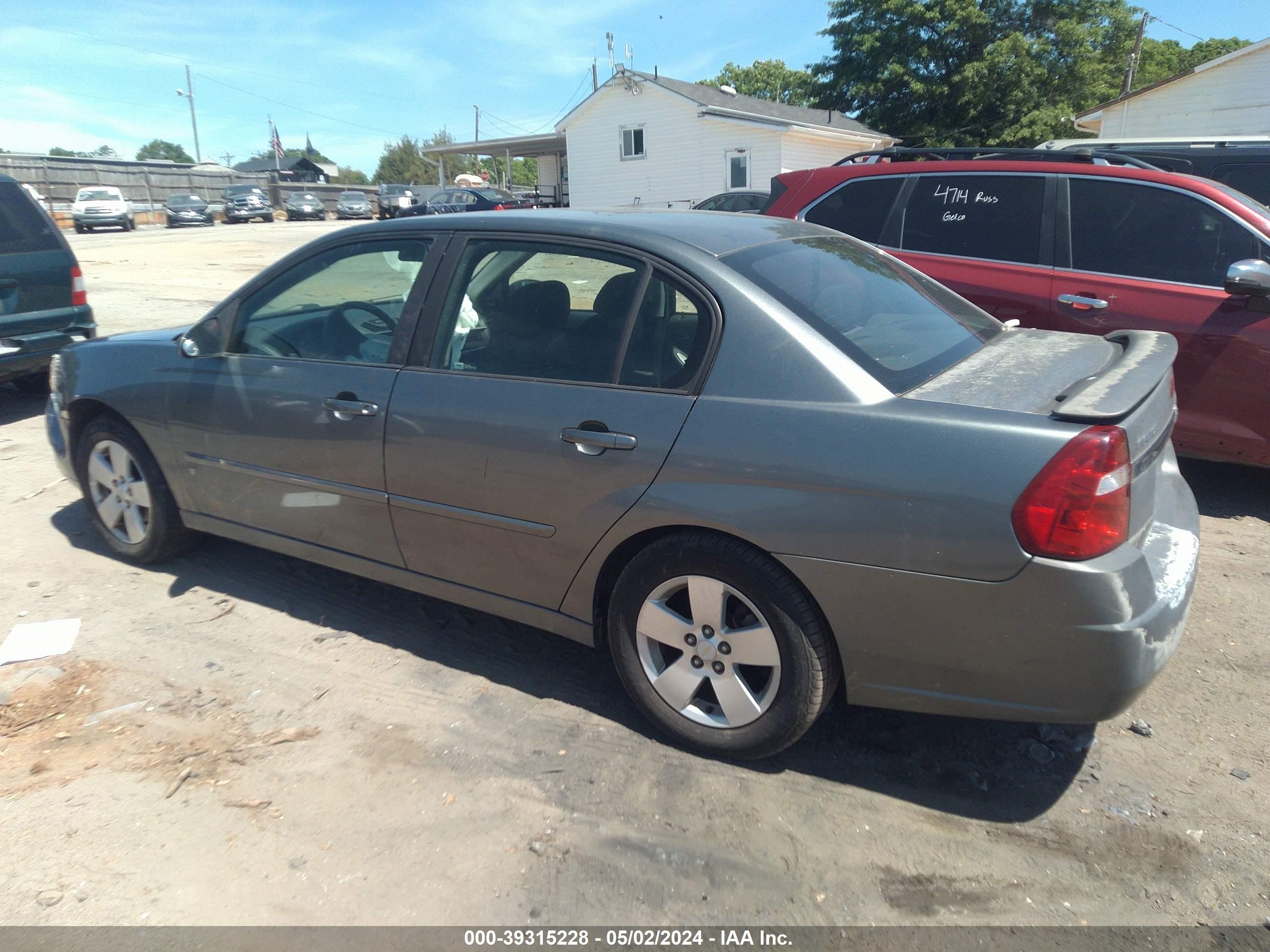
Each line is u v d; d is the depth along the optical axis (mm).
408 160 95125
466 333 3174
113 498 4262
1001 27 32188
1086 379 2574
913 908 2303
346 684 3305
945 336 3064
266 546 3803
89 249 24656
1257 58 20594
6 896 2352
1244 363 4613
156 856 2492
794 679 2627
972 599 2344
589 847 2512
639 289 2873
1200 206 4863
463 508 3107
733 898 2340
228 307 3775
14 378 6730
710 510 2594
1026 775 2803
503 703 3188
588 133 30906
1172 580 2467
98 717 3109
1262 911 2273
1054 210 5215
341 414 3324
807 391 2553
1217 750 2900
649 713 2953
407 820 2619
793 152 27609
